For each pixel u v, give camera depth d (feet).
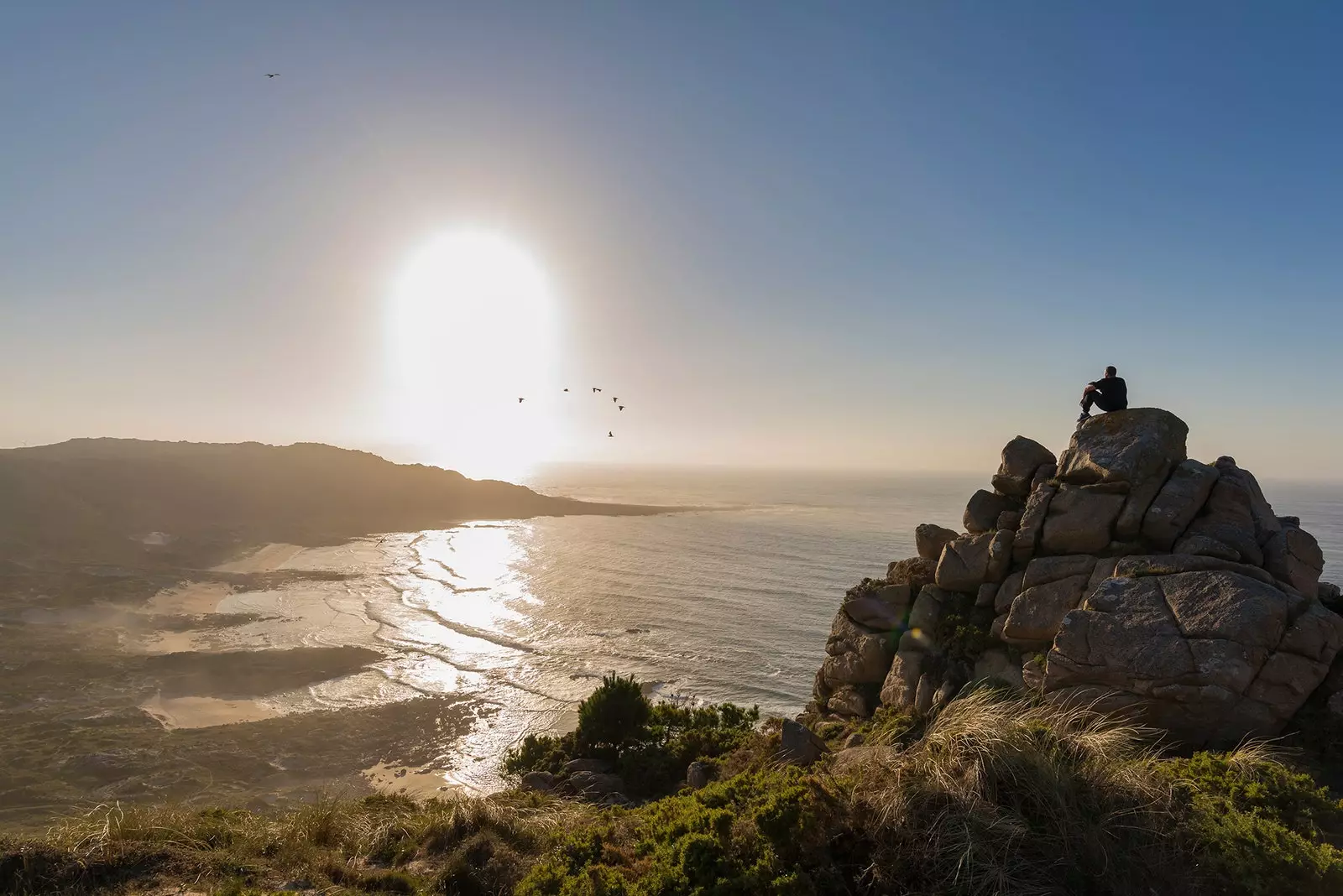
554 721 173.27
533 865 25.35
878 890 19.94
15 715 164.86
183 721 169.78
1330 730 31.83
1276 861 19.15
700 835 20.66
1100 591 38.04
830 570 406.62
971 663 43.98
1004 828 20.27
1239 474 45.01
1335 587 44.01
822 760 30.17
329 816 30.71
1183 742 32.73
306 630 262.26
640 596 328.90
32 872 23.85
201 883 23.86
